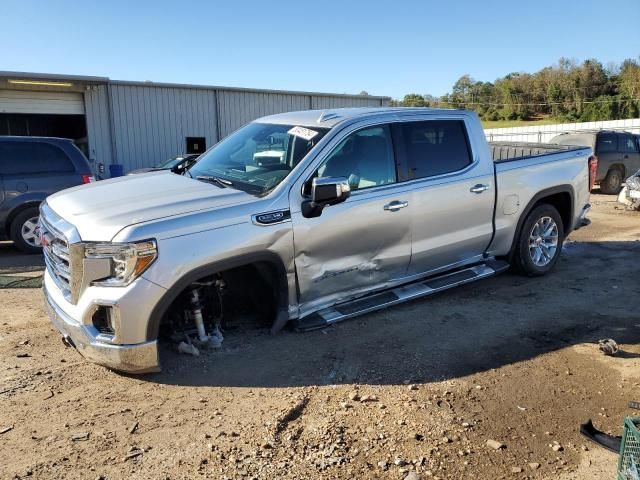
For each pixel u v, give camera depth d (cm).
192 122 2081
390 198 482
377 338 469
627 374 412
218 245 389
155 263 365
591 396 380
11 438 321
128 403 362
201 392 377
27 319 515
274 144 485
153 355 375
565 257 770
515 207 593
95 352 371
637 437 267
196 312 427
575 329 498
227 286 448
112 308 361
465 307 549
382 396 374
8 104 1745
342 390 382
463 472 298
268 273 436
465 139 553
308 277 447
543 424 345
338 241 455
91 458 304
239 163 488
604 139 1611
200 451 312
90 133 1883
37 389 377
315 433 330
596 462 310
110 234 362
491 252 594
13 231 853
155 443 319
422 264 528
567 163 650
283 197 425
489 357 438
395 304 523
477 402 369
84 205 409
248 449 314
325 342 457
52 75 1695
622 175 1636
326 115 492
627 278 661
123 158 1952
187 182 460
